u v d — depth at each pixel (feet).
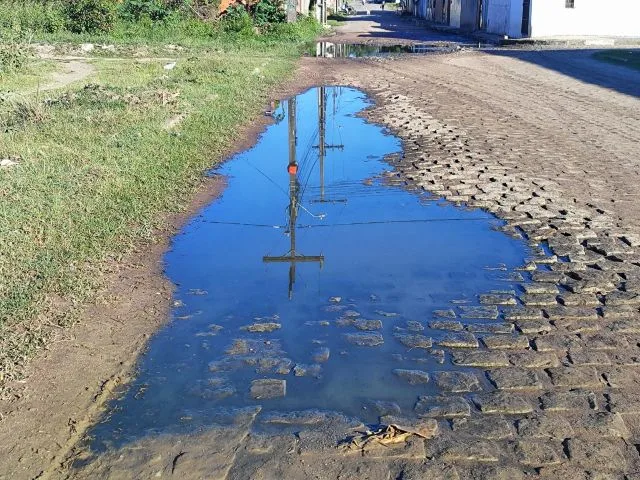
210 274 21.31
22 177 27.40
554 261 21.77
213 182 31.58
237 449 12.92
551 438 13.09
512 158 34.40
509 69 71.51
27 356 15.74
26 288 18.71
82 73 62.59
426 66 75.82
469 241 23.77
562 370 15.51
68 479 12.17
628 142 37.42
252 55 85.51
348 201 28.63
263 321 18.17
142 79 58.03
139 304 19.04
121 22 99.71
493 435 13.23
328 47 107.45
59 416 13.87
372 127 43.98
